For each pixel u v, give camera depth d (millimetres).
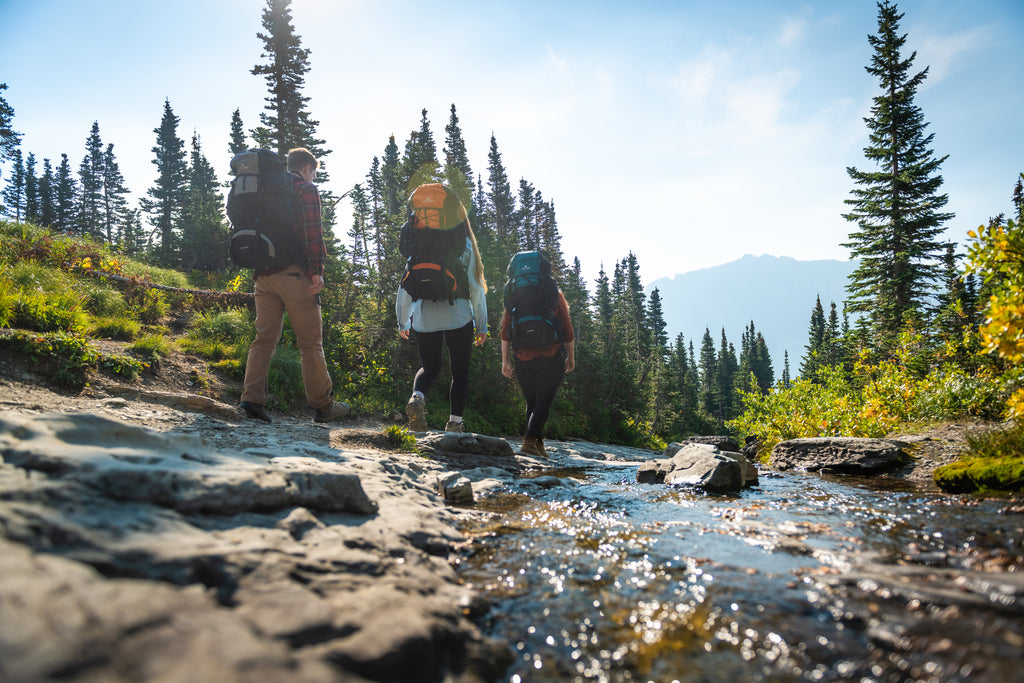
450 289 5207
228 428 3963
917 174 26484
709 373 102000
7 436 1822
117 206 73938
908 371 8805
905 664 1215
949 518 2594
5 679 814
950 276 23094
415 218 5281
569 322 5926
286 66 24672
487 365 16141
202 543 1463
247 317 9539
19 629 902
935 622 1380
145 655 954
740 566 1942
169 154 62938
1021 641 1246
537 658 1386
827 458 5098
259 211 4230
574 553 2174
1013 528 2340
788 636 1396
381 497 2582
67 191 69125
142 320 8500
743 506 3102
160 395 4582
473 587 1832
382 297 15828
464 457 5078
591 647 1420
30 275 6875
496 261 24250
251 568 1406
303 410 7648
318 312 4625
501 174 52844
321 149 26766
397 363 14078
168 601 1124
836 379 10016
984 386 6402
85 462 1693
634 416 33906
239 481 1896
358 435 4715
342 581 1515
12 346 4438
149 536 1420
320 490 2164
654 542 2303
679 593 1716
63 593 1033
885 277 26688
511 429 15531
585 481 4430
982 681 1110
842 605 1537
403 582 1637
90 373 4809
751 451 9422
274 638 1145
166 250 36938
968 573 1708
